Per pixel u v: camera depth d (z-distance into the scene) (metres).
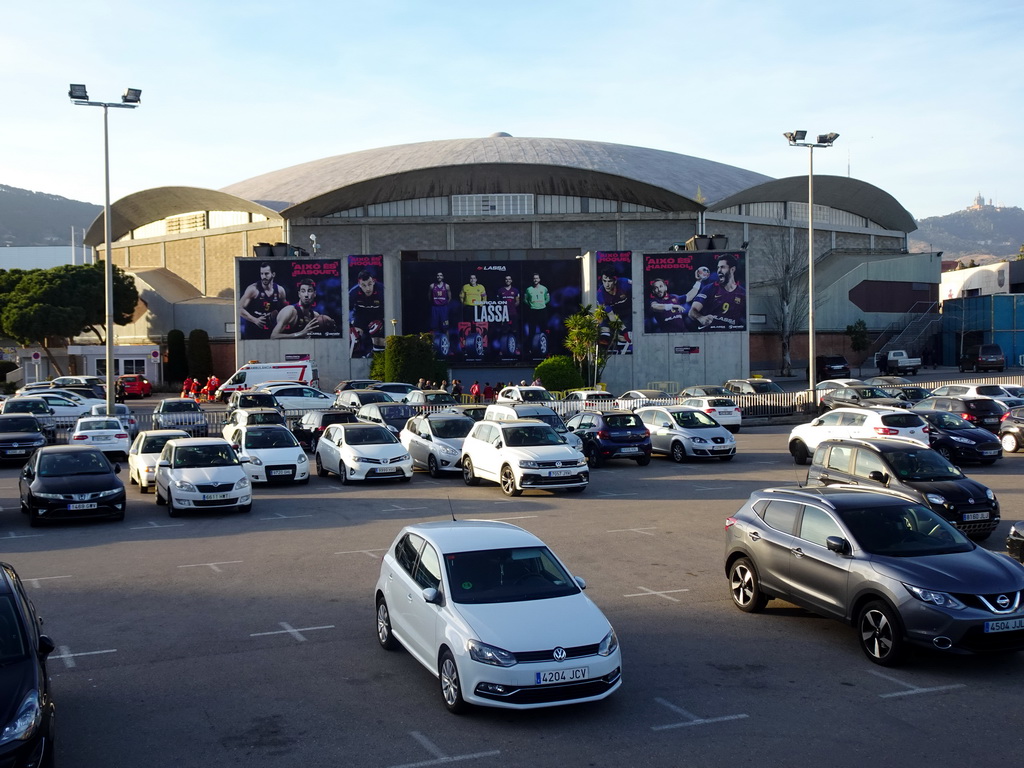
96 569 13.26
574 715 7.53
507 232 66.88
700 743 6.92
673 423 26.75
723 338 51.28
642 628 10.05
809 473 16.12
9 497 21.42
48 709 6.15
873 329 70.56
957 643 8.16
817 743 6.91
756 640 9.60
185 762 6.67
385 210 67.56
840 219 81.62
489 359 53.16
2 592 6.93
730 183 78.19
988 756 6.65
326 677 8.54
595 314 48.97
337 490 21.77
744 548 10.69
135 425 35.94
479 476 21.55
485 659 7.18
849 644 9.46
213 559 13.83
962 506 13.70
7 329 60.19
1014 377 48.38
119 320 66.12
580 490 20.88
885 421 22.28
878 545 9.16
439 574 8.15
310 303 51.31
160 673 8.66
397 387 43.59
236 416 30.25
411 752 6.81
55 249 119.44
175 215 78.31
